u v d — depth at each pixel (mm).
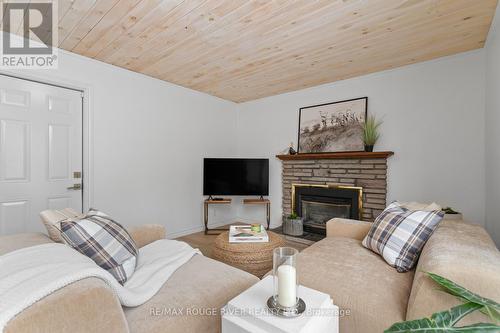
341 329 1222
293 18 2064
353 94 3500
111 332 802
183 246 1822
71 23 2162
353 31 2266
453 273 982
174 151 3791
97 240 1256
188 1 1858
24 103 2508
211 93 4238
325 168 3697
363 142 3363
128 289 1136
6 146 2412
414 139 3029
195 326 1098
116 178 3119
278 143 4305
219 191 4035
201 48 2605
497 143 2053
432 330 621
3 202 2398
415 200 3014
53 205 2686
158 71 3266
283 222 3803
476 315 918
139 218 3355
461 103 2746
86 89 2857
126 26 2197
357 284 1349
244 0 1845
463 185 2742
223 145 4582
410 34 2322
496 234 2139
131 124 3266
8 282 769
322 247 1917
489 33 2262
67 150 2779
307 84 3758
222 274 1459
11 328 631
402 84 3109
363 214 3354
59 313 703
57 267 850
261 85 3814
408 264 1501
